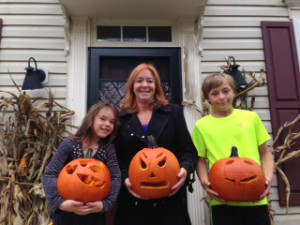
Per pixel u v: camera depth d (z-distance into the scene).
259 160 1.69
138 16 3.05
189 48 3.03
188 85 2.93
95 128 1.67
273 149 2.77
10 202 2.43
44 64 2.94
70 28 2.98
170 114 1.75
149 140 1.58
